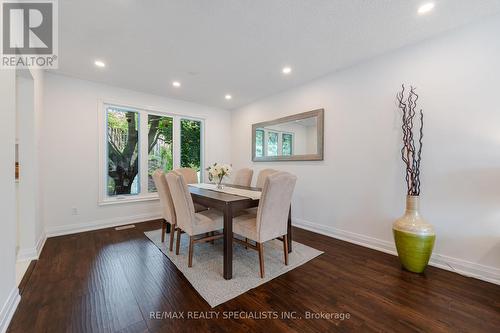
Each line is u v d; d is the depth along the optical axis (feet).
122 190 13.01
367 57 9.16
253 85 12.37
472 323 4.95
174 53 8.72
